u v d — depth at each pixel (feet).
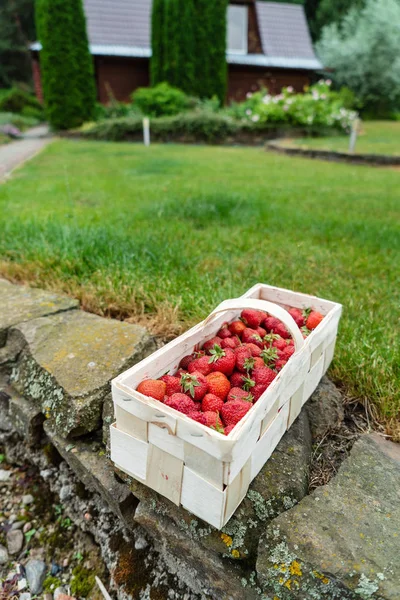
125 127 46.16
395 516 3.60
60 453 5.37
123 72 60.34
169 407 3.43
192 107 52.65
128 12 62.08
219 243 10.93
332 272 9.59
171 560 4.50
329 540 3.41
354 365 5.87
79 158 30.81
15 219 12.00
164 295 7.61
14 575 5.26
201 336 4.77
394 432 4.82
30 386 5.57
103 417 4.88
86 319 6.55
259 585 3.67
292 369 4.04
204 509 3.50
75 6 47.88
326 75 75.00
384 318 7.39
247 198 16.15
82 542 5.46
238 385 4.26
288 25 67.51
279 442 4.43
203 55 55.01
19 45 89.86
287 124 47.83
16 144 41.93
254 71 64.64
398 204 16.44
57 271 8.63
